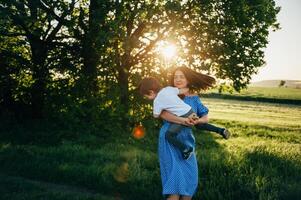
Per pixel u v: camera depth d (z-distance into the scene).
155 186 8.23
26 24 17.50
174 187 5.09
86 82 17.77
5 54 18.78
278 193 7.43
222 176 8.34
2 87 19.39
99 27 16.50
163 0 16.73
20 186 8.33
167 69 17.31
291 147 14.79
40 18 17.83
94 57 17.55
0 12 16.05
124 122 18.19
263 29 18.75
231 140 20.62
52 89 18.53
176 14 16.70
